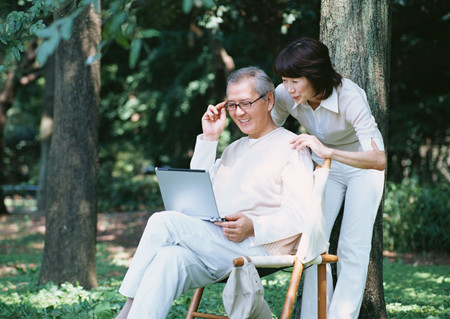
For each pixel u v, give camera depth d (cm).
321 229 279
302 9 804
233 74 307
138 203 1533
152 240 282
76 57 560
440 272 672
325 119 320
